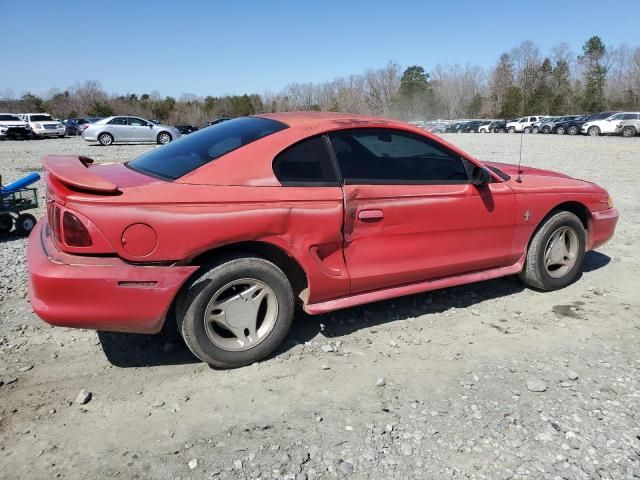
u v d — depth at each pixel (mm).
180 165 3197
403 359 3365
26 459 2414
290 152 3252
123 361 3305
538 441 2561
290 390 3004
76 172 2936
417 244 3691
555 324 3900
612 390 3002
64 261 2785
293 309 3338
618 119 36000
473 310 4133
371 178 3488
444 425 2688
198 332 3047
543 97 72375
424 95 82375
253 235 3055
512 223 4117
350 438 2586
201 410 2805
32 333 3650
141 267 2855
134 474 2328
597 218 4637
